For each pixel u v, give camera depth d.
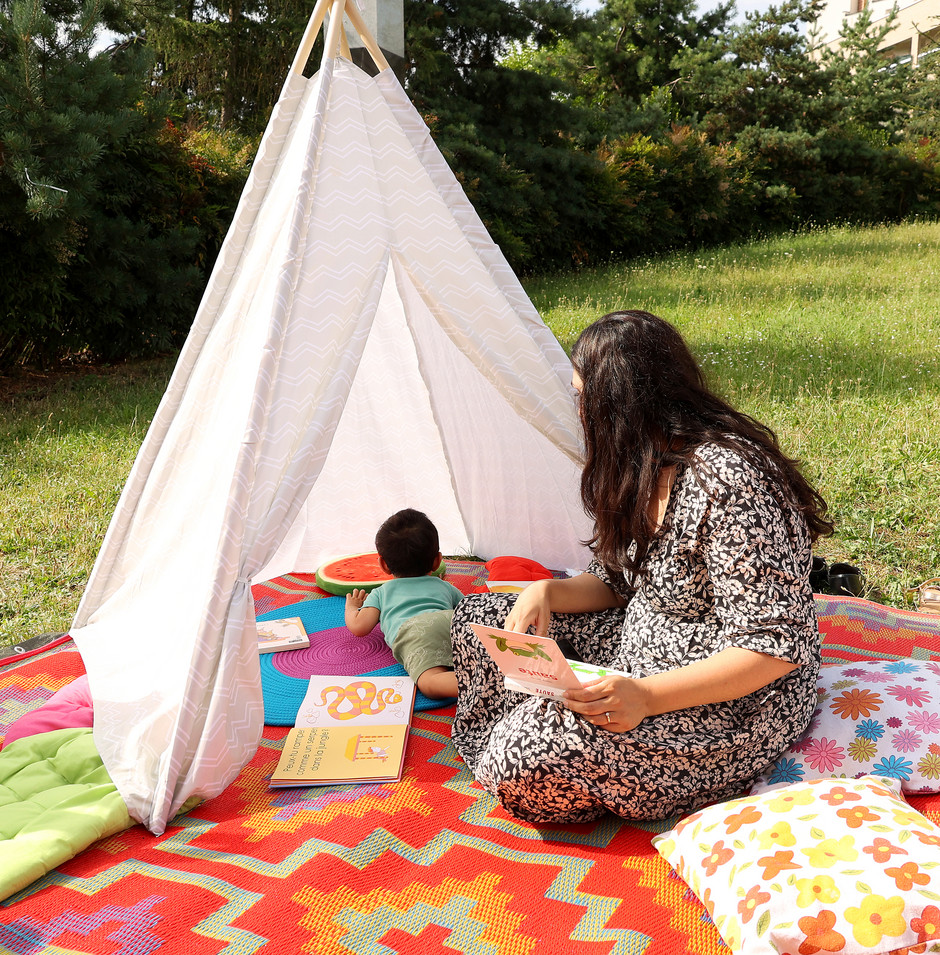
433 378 4.08
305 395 2.72
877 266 14.53
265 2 16.31
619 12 26.31
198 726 2.43
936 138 29.66
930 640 3.31
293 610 4.05
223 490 2.73
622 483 2.17
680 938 1.90
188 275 11.20
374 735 2.85
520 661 2.02
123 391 9.59
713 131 25.27
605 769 2.14
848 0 40.97
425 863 2.22
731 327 10.23
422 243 3.21
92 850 2.30
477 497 4.49
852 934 1.68
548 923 1.98
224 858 2.22
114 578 3.58
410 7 17.56
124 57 10.45
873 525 4.70
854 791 2.03
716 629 2.19
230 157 12.67
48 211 8.65
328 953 1.88
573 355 2.30
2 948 1.88
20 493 5.98
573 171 19.22
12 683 3.31
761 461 2.06
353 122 3.23
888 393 7.06
